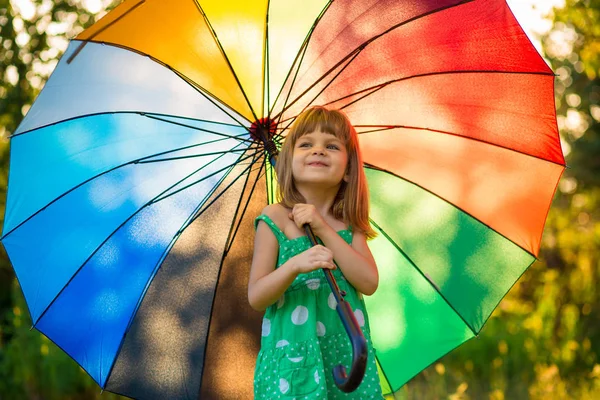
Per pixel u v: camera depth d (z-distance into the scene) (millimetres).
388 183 3654
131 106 3383
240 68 3393
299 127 3197
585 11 7918
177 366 3697
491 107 3453
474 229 3609
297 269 2836
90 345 3572
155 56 3293
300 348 2902
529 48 3324
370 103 3523
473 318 3646
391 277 3715
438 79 3441
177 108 3428
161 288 3641
